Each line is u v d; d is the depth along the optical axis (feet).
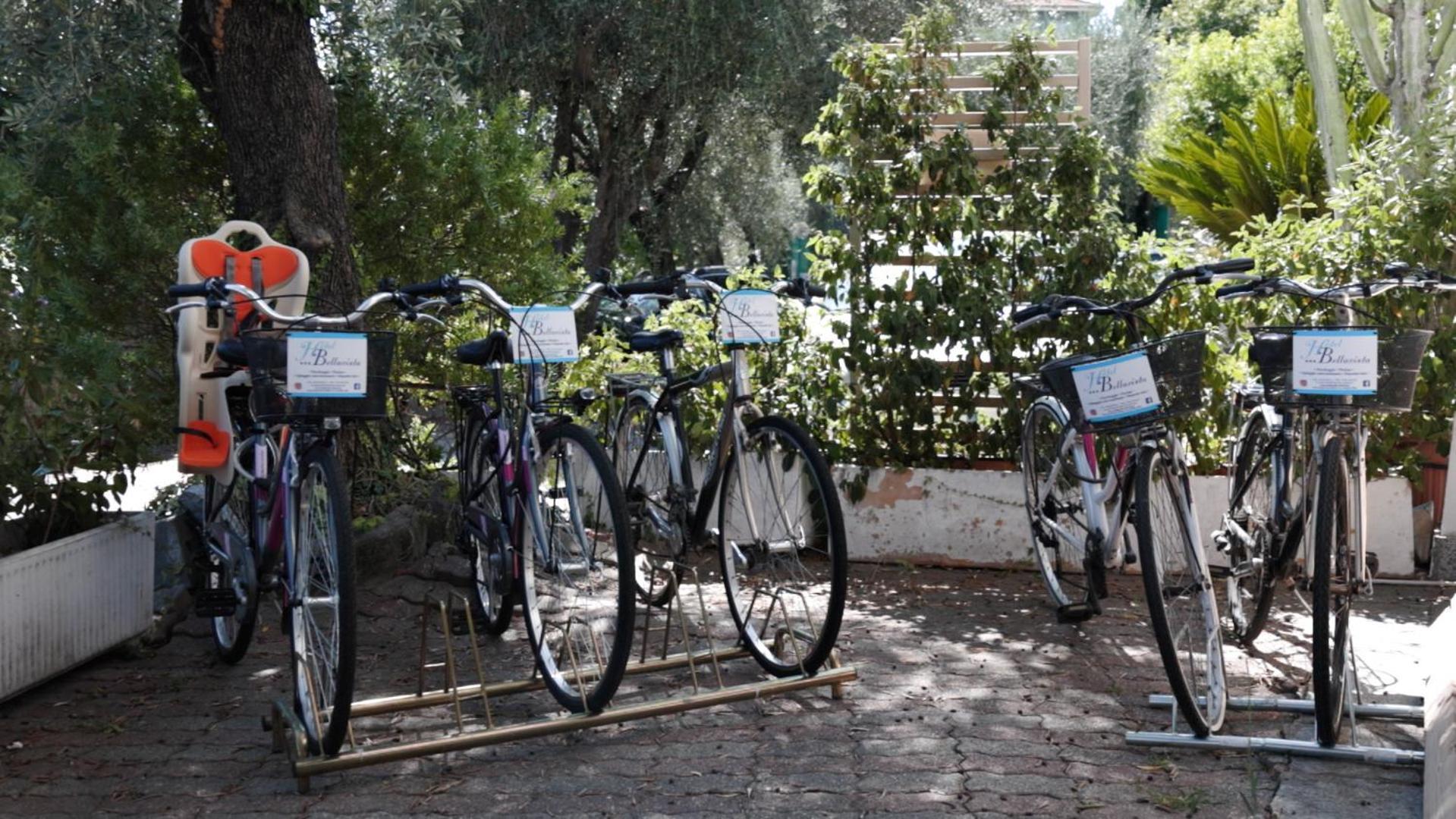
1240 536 15.87
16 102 21.77
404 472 23.20
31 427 16.10
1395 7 26.76
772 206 58.75
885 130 22.43
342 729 12.42
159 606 19.34
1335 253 21.22
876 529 21.99
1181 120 74.90
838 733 13.78
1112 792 12.11
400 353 24.21
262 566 14.98
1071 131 22.18
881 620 18.47
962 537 21.67
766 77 44.34
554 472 14.51
